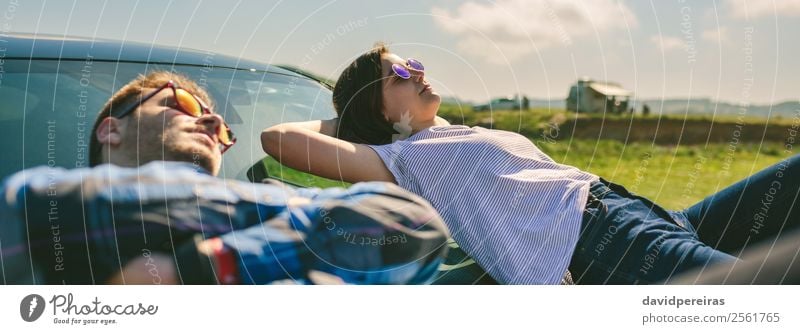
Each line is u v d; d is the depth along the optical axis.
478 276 1.42
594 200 1.50
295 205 1.27
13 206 1.13
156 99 1.36
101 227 1.12
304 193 1.34
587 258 1.45
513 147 1.56
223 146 1.40
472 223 1.45
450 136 1.56
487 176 1.48
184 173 1.24
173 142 1.29
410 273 1.28
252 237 1.19
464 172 1.49
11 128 1.26
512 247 1.43
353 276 1.24
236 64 1.88
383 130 1.68
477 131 1.59
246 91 1.77
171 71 1.64
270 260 1.18
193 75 1.69
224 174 1.40
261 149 1.58
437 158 1.50
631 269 1.44
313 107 1.87
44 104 1.34
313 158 1.47
